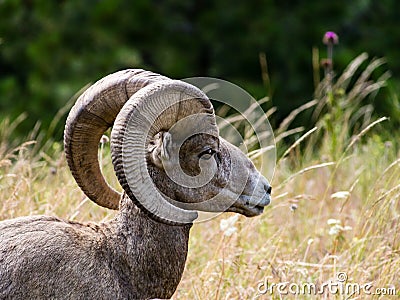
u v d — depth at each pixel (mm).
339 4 27500
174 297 9727
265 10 27578
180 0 28125
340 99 15227
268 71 27688
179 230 7887
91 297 7480
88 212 10875
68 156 7977
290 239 12125
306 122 25484
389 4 29141
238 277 10180
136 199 7289
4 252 7414
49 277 7387
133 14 26641
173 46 27609
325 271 10664
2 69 27062
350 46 27562
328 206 13086
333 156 14016
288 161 15484
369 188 12977
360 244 10805
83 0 26516
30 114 24000
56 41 25500
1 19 26172
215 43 27547
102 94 7699
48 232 7602
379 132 18719
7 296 7293
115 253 7758
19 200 10672
